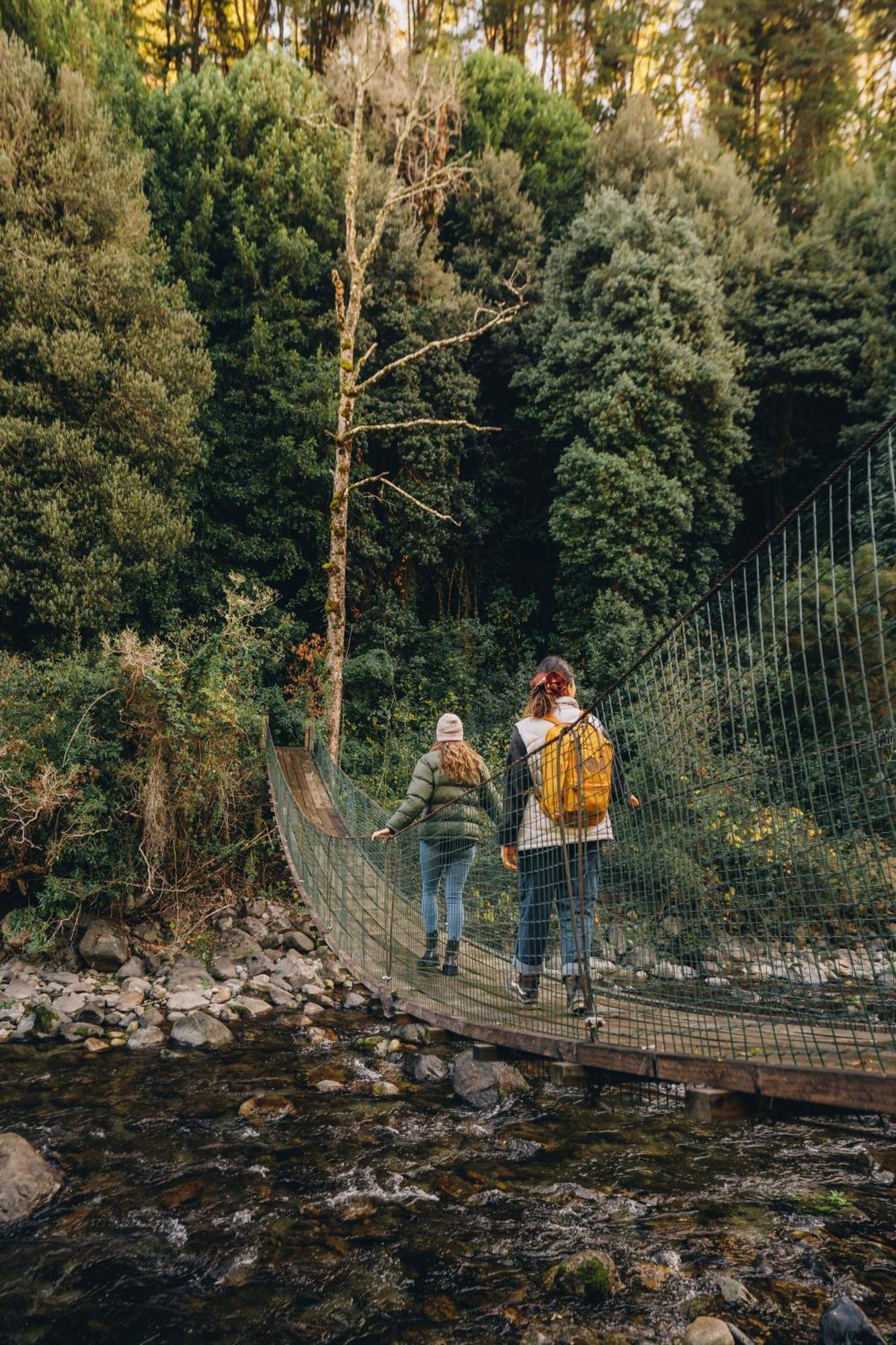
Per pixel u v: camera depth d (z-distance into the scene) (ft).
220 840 29.35
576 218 54.44
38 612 35.04
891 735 6.84
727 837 8.93
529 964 11.76
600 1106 14.57
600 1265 9.26
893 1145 13.00
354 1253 9.78
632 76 81.71
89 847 24.35
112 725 26.14
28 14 46.39
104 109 44.14
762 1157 12.56
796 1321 8.70
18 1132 12.93
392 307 52.42
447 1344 8.21
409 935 17.06
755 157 76.13
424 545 52.80
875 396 52.11
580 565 49.60
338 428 40.40
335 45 71.26
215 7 73.00
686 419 49.44
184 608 45.06
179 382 41.65
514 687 47.80
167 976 22.81
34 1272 9.27
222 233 50.29
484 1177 11.76
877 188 58.44
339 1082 15.48
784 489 58.80
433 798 16.60
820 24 74.49
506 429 60.23
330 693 38.73
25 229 38.70
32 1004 20.04
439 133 53.01
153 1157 12.17
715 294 50.96
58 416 37.86
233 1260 9.57
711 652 9.00
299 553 49.11
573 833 11.16
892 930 7.58
